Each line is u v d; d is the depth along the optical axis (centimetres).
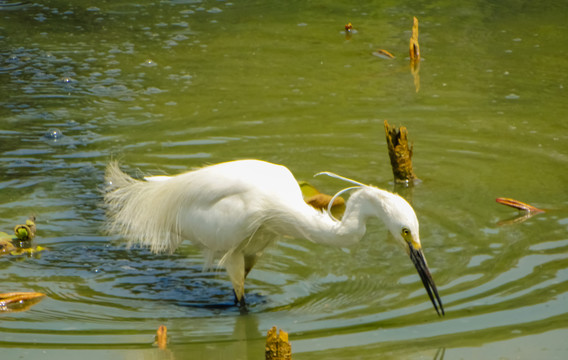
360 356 672
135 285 870
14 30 1831
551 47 1691
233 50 1712
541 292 787
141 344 712
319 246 959
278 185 847
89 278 881
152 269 917
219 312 805
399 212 745
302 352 684
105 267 911
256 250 892
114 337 727
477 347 683
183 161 1173
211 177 861
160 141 1248
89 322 763
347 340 705
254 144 1238
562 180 1106
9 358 676
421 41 1752
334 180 1125
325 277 873
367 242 961
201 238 869
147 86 1499
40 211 1039
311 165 1169
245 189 841
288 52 1695
